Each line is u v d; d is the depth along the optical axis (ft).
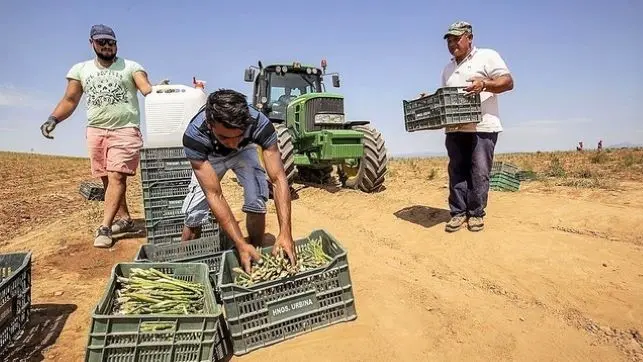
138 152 17.34
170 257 13.01
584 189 25.68
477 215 16.43
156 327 8.00
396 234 18.17
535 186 29.04
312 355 8.99
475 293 12.05
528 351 9.11
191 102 15.97
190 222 14.20
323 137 27.07
